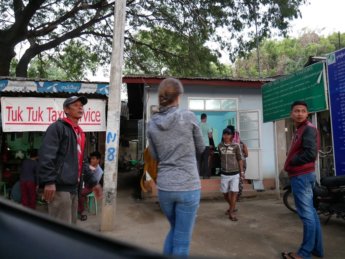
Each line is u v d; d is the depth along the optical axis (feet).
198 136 10.24
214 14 44.68
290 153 14.74
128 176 52.19
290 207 23.95
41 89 25.96
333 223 20.93
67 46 58.08
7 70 43.52
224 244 16.85
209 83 32.45
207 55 47.98
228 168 22.41
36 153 24.71
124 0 20.97
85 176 22.98
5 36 42.80
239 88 34.30
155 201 29.60
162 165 10.19
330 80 21.34
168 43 54.24
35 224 2.98
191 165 10.03
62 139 11.91
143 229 20.15
